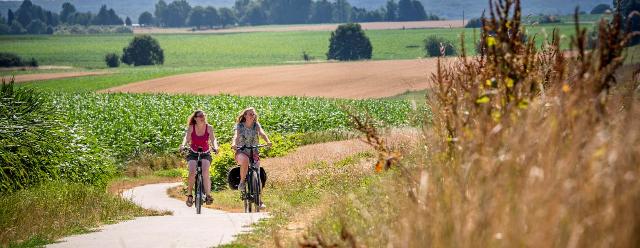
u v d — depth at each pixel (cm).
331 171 5925
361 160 6088
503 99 1773
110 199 4641
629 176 1067
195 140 4184
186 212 5572
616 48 1574
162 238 2705
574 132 1300
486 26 1897
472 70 2011
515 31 1862
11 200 4084
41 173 5562
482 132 1572
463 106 1906
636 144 1233
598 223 1005
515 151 1285
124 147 13012
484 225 1123
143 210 4509
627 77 1666
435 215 1274
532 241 1005
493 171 1293
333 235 2052
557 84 1703
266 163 9138
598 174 1098
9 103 5938
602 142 1191
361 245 1753
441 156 1761
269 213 3588
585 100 1448
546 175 1152
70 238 2883
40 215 3741
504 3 1877
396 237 1412
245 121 4216
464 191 1321
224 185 8512
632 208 1013
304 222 2912
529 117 1401
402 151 2262
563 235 1012
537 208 1061
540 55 2100
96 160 7088
